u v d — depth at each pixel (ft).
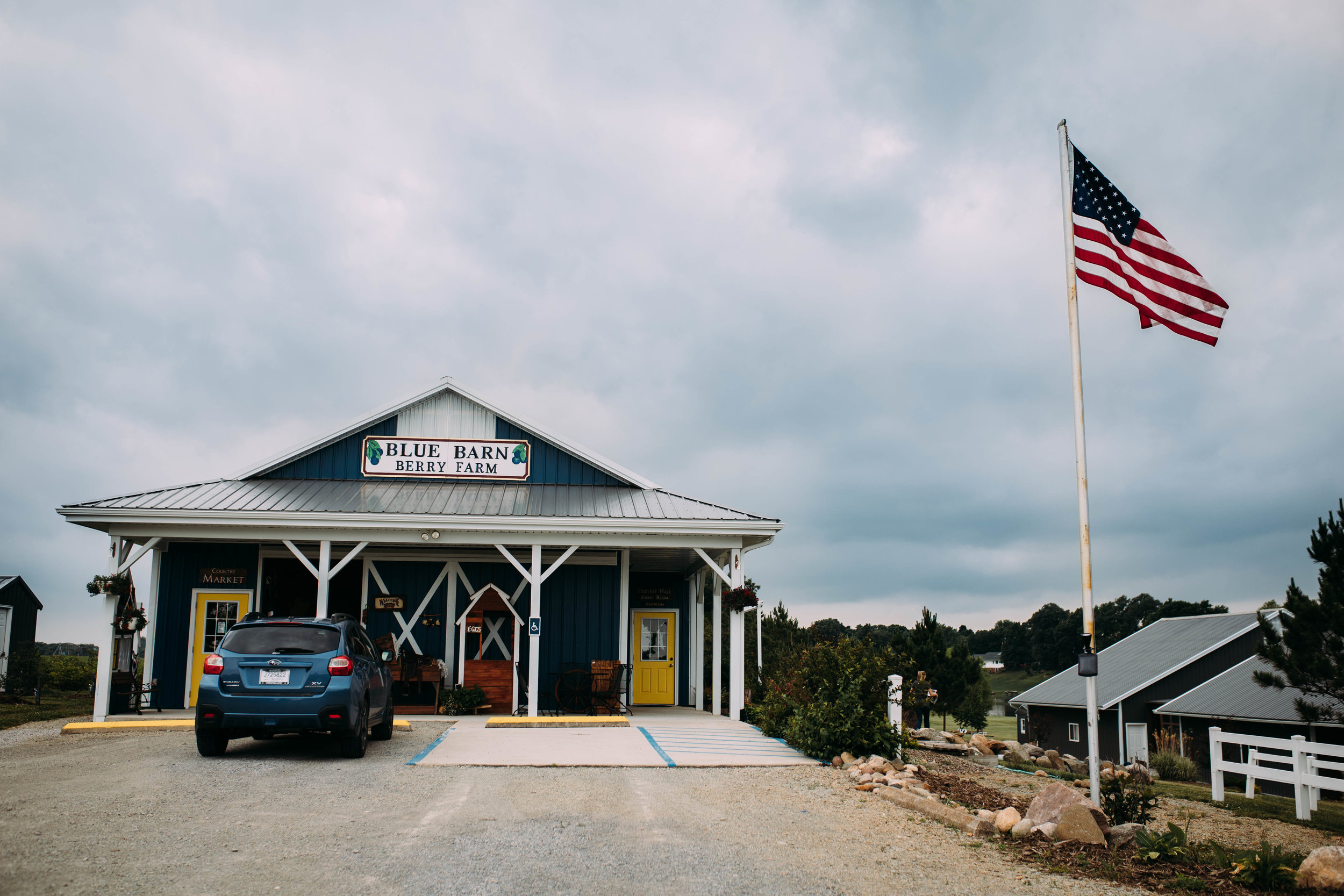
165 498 54.19
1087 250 32.78
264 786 27.68
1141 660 112.37
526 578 54.70
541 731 45.24
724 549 59.98
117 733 43.73
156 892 16.69
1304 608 46.52
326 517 53.06
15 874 17.34
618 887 18.02
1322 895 19.89
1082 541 30.14
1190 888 20.25
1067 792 25.12
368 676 36.19
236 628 34.09
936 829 25.30
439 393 64.69
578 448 64.75
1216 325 32.30
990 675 358.02
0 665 94.89
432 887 17.60
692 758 36.73
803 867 20.29
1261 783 77.66
